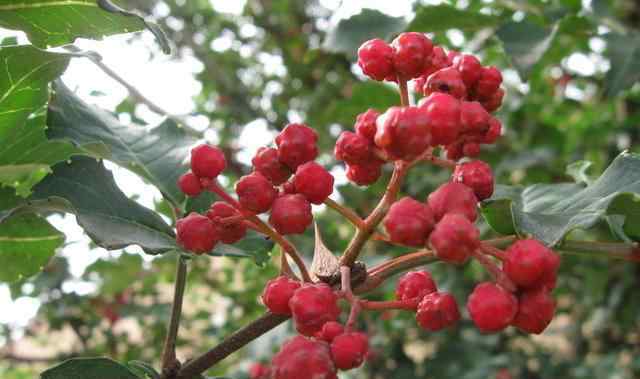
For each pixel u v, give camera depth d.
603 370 0.33
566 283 0.35
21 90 0.11
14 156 0.13
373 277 0.10
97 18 0.11
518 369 0.34
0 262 0.15
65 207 0.11
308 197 0.10
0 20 0.11
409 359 0.32
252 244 0.13
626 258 0.11
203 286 0.43
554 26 0.17
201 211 0.13
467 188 0.09
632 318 0.34
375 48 0.10
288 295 0.10
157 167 0.13
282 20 0.46
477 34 0.30
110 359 0.11
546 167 0.30
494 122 0.10
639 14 0.24
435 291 0.10
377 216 0.10
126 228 0.11
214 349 0.11
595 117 0.35
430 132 0.09
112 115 0.14
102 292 0.34
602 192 0.10
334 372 0.09
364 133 0.10
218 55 0.45
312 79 0.43
